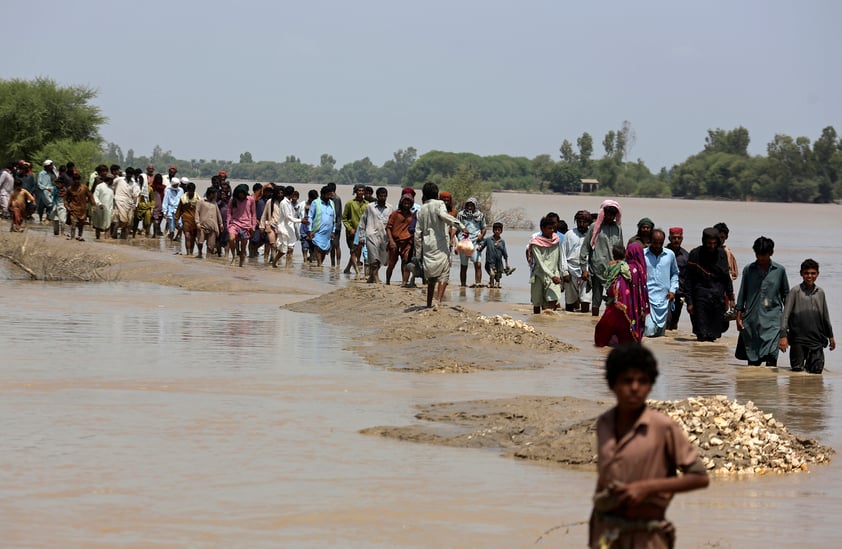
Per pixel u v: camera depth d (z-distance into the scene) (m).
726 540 15.47
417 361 30.34
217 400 24.38
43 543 14.43
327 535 15.15
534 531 15.56
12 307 40.59
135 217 75.56
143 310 41.16
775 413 25.31
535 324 41.44
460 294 53.03
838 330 43.47
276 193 62.56
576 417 22.31
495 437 21.30
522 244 95.94
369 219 52.09
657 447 10.77
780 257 93.88
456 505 16.83
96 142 116.44
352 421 22.64
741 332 33.28
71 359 29.25
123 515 15.80
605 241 43.97
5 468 18.19
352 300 41.84
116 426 21.50
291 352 31.67
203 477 18.03
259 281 52.66
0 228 67.38
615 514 10.79
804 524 16.38
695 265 38.97
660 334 39.94
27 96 112.81
